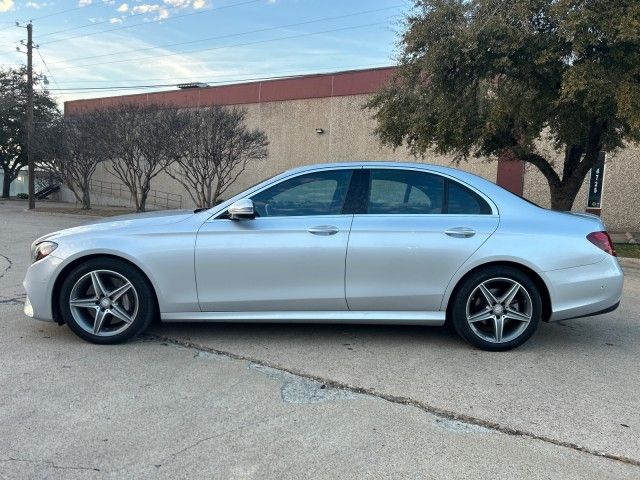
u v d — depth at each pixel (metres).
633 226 19.81
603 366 4.39
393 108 14.80
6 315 5.61
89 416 3.38
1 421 3.31
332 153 28.25
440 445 3.09
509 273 4.55
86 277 4.60
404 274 4.55
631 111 10.50
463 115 13.27
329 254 4.53
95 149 25.20
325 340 4.89
